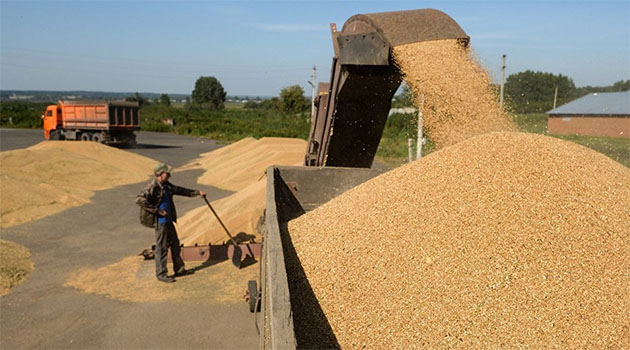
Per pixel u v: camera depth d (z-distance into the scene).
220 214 8.04
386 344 2.30
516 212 2.79
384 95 5.21
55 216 9.89
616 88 41.28
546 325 2.26
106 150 18.77
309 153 6.44
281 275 2.13
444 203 3.02
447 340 2.26
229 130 40.47
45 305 5.46
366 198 3.52
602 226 2.69
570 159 3.23
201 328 4.88
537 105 36.66
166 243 6.27
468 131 4.61
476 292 2.44
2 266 6.55
